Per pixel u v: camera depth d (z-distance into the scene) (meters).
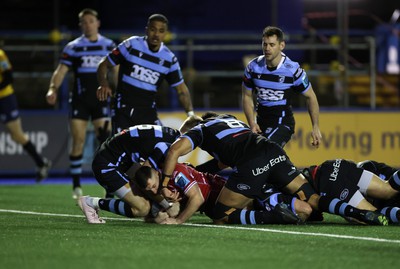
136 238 22.98
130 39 32.94
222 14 69.81
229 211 26.70
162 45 33.03
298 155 53.81
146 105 33.28
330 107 57.38
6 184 49.34
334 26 77.94
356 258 19.70
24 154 53.34
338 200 26.47
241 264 18.78
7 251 20.73
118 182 26.77
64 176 55.31
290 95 31.20
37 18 74.31
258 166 26.36
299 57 66.06
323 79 61.06
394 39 71.00
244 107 31.56
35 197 39.78
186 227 25.80
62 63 38.59
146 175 25.98
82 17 38.31
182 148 25.89
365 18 78.81
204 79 58.84
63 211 32.59
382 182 27.16
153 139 26.45
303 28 71.44
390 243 22.08
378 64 71.25
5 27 73.75
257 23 70.19
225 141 26.53
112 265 18.67
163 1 69.31
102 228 25.50
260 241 22.38
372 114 55.34
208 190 27.55
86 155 54.81
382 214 26.23
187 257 19.72
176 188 26.95
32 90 56.47
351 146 54.94
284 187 26.94
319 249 21.00
